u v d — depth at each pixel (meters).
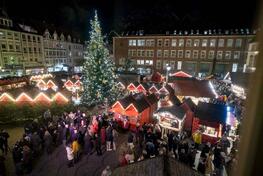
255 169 1.18
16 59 41.09
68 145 10.47
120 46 53.22
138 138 12.49
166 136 12.12
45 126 12.86
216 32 44.88
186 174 5.88
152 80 32.16
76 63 64.00
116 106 15.60
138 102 15.82
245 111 1.31
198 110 14.55
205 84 22.38
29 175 9.65
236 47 42.28
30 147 10.80
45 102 17.17
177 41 47.12
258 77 1.16
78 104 20.88
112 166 10.39
